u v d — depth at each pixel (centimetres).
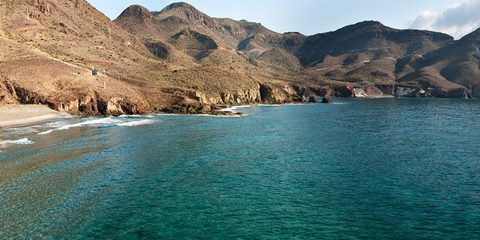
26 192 2716
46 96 7962
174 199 2658
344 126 7031
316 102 17125
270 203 2602
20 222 2202
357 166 3662
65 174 3212
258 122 7562
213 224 2245
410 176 3288
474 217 2348
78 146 4469
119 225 2202
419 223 2273
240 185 3006
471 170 3488
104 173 3275
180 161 3797
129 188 2880
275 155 4178
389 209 2497
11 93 7744
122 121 7144
